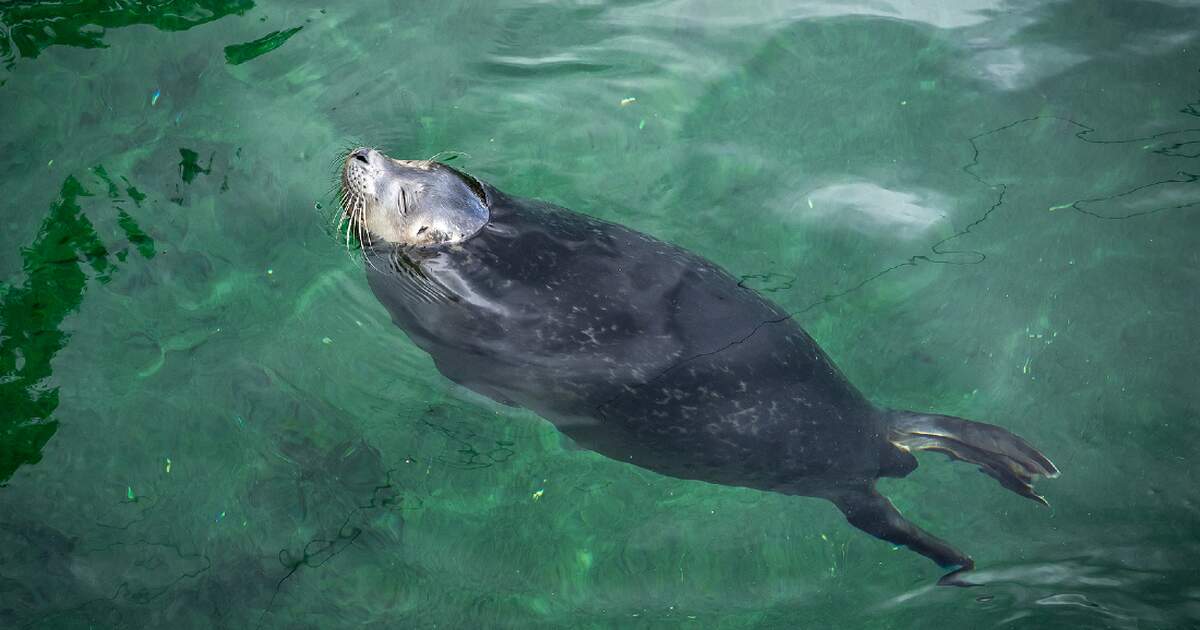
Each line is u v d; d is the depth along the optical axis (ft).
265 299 12.00
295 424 11.48
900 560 10.96
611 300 11.25
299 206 12.43
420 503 11.23
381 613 10.79
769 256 12.14
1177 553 10.78
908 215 12.35
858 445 11.19
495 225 11.54
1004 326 11.84
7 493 11.09
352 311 11.98
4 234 12.10
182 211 12.34
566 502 11.27
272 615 10.73
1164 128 12.67
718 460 11.16
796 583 10.93
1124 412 11.42
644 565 11.02
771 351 11.23
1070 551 10.86
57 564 10.85
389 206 11.63
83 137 12.70
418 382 11.74
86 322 11.79
